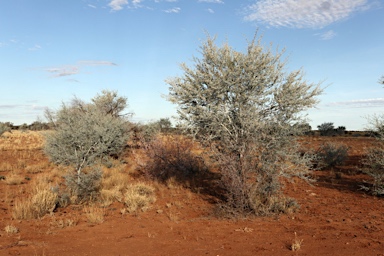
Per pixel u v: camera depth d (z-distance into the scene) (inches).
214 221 340.8
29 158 864.3
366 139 1355.8
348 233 286.7
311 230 299.1
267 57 390.9
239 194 363.6
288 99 376.2
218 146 398.6
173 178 550.0
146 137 820.0
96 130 518.9
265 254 238.1
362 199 430.6
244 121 370.6
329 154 703.7
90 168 541.3
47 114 727.7
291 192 480.4
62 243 273.1
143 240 279.1
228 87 385.7
